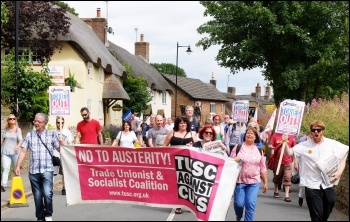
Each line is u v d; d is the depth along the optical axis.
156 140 12.36
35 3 22.58
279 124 10.30
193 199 8.38
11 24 22.20
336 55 19.00
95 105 35.06
